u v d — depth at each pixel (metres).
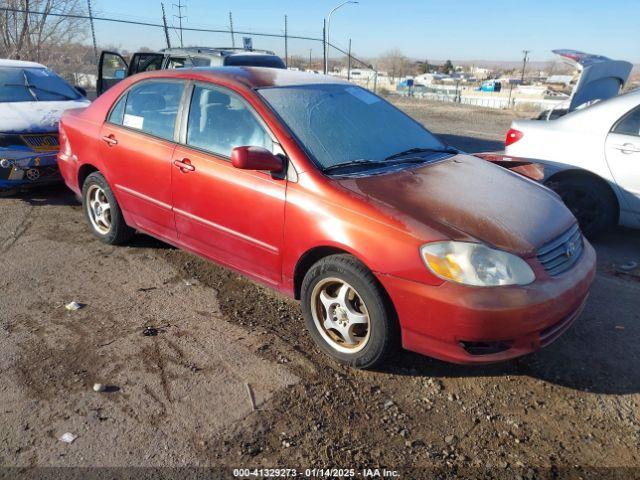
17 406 2.87
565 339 3.63
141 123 4.38
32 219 5.79
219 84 3.88
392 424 2.81
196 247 4.12
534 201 3.46
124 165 4.46
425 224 2.92
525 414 2.91
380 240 2.94
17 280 4.32
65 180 5.39
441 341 2.87
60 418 2.79
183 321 3.74
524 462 2.58
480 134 13.95
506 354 2.89
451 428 2.79
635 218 5.19
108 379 3.10
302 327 3.70
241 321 3.76
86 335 3.54
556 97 47.03
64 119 5.23
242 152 3.21
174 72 4.27
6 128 5.99
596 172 5.30
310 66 28.86
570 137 5.46
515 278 2.82
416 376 3.21
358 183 3.26
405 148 3.98
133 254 4.87
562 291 2.96
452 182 3.49
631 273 4.76
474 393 3.07
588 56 8.01
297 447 2.63
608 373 3.27
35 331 3.57
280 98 3.74
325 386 3.08
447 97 42.69
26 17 17.83
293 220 3.30
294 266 3.38
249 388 3.04
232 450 2.60
